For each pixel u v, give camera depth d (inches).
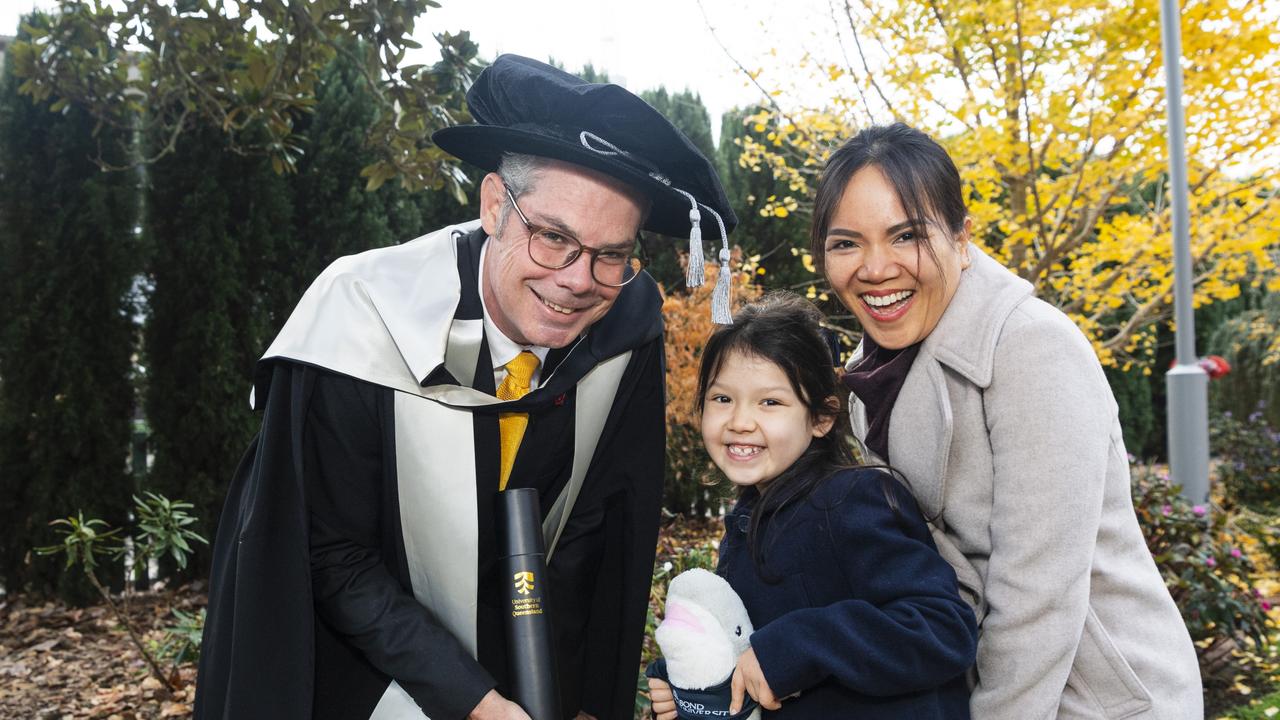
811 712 56.4
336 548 61.8
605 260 58.0
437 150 145.9
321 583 61.3
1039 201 201.6
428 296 62.0
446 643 58.9
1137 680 51.4
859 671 51.5
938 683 51.1
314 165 220.8
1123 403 435.2
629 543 73.1
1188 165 210.2
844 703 55.4
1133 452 439.8
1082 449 50.3
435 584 61.5
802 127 213.5
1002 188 220.2
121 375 205.0
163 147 203.3
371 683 63.6
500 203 59.7
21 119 195.2
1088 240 240.1
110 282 199.3
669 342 225.3
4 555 200.1
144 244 201.9
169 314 206.2
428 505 60.3
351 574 61.1
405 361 60.2
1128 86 190.2
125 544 159.3
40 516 195.9
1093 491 50.0
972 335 54.8
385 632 58.8
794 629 53.9
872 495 56.1
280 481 58.7
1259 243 200.1
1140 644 52.6
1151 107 192.1
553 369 66.2
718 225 63.6
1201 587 138.0
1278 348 379.2
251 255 211.5
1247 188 208.7
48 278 196.7
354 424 60.5
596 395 67.6
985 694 52.9
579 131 57.2
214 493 207.0
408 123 144.6
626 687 73.3
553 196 56.3
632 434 73.2
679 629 57.1
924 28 200.8
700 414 67.1
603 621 75.7
